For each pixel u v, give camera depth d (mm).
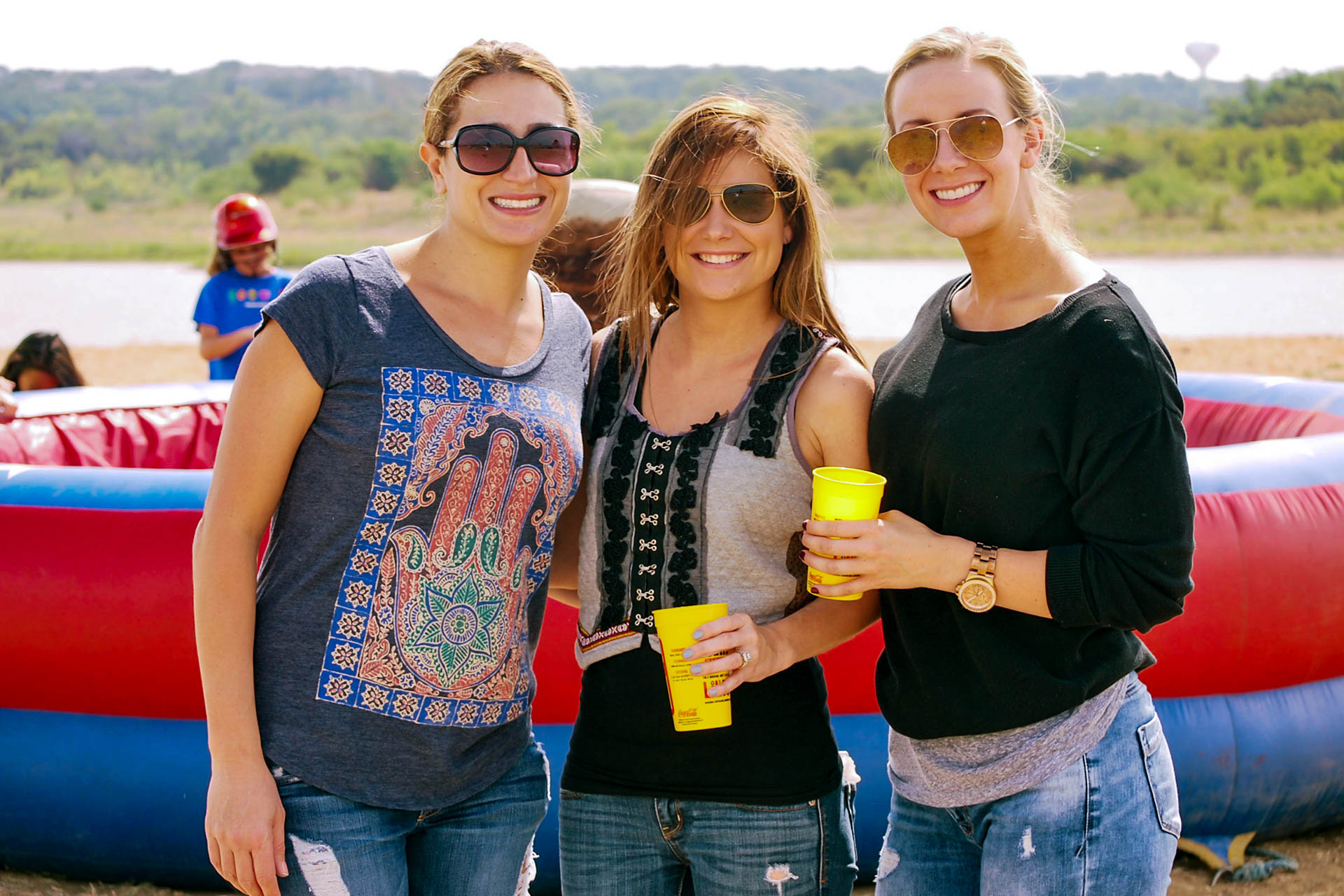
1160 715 3359
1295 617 3398
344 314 1976
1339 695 3543
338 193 64125
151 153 93875
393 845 2039
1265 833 3613
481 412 2016
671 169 2246
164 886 3420
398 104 122625
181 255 40875
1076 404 1938
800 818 2160
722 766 2145
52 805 3273
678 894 2311
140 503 3301
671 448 2203
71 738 3279
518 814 2199
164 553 3221
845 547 1973
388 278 2045
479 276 2129
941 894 2170
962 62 2123
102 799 3246
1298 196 48000
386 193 67125
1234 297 22609
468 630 2033
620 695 2205
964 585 1994
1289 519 3428
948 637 2125
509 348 2133
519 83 2100
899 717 2186
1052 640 2027
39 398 5223
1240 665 3385
